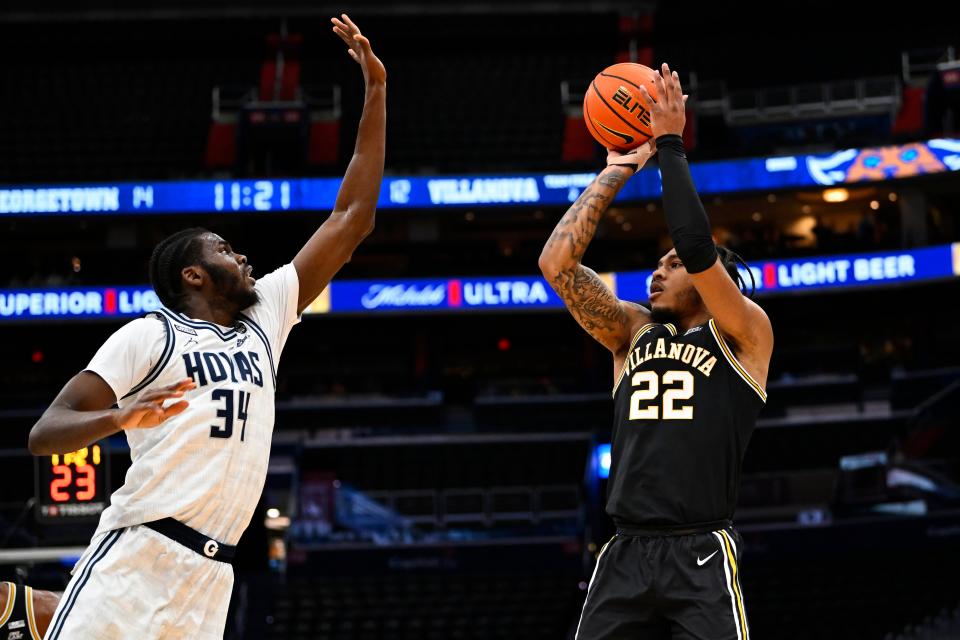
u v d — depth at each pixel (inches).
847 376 1254.9
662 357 221.6
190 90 1530.5
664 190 217.0
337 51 1646.2
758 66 1557.6
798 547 1079.0
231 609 1028.5
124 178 1291.8
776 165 1256.2
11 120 1476.4
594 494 1188.5
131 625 179.3
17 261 1434.5
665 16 1647.4
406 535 1104.2
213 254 198.7
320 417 1286.9
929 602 1059.9
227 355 192.5
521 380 1350.9
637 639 211.8
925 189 1274.6
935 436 1169.4
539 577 1120.2
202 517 184.9
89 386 183.6
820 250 1266.0
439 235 1437.0
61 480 529.7
